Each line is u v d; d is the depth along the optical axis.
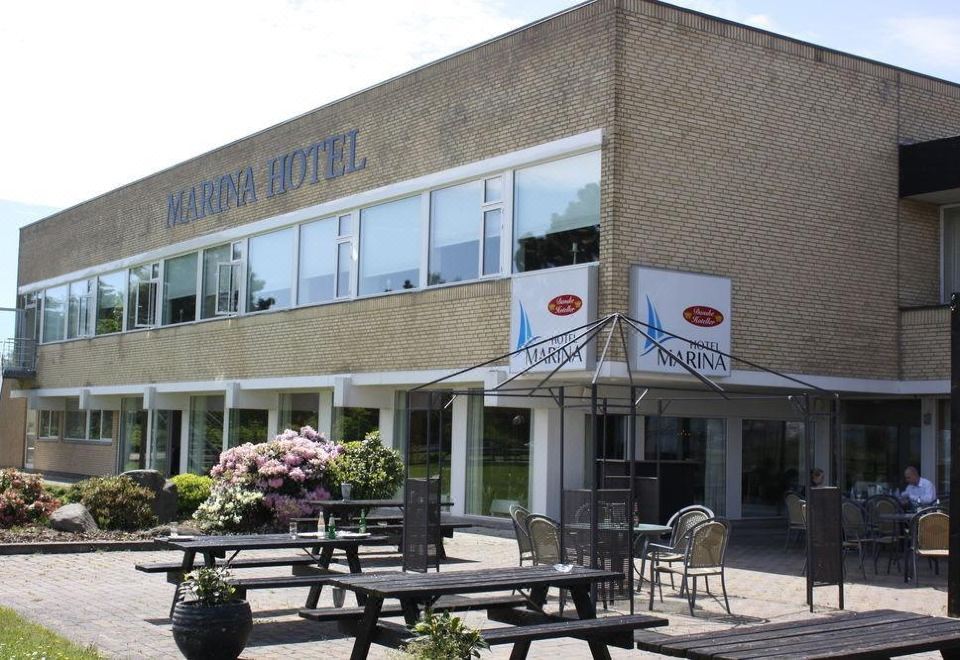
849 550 18.92
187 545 11.30
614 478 15.16
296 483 18.47
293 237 25.67
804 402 13.00
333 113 24.33
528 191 19.14
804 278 19.45
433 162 21.30
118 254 34.25
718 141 18.53
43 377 39.50
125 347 33.47
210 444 30.23
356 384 22.97
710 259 18.28
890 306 20.62
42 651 8.46
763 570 15.81
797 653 6.54
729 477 22.39
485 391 13.49
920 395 21.16
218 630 8.61
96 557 15.38
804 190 19.56
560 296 17.84
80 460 38.09
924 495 18.05
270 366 26.08
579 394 19.73
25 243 41.97
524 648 8.62
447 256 20.94
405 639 8.06
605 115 17.62
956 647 7.21
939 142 20.36
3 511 17.52
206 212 29.33
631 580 11.58
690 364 17.69
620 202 17.39
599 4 17.92
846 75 20.30
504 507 20.52
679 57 18.22
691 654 6.64
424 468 22.38
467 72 20.61
